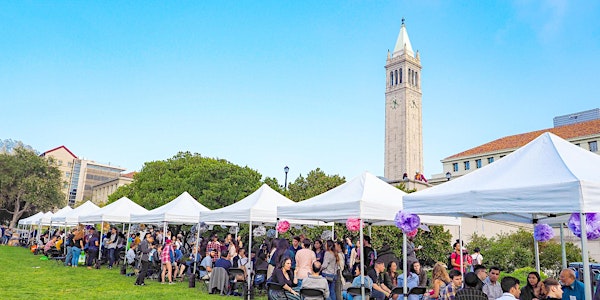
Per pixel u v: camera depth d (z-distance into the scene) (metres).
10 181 56.62
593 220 5.78
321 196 10.41
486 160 66.06
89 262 17.84
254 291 12.09
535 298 6.86
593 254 26.00
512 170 6.58
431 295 7.31
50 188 60.19
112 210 18.95
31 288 12.00
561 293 6.20
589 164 6.23
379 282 9.41
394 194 9.82
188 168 34.00
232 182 31.69
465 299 6.03
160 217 15.87
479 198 6.35
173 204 16.64
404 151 95.06
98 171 131.88
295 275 9.34
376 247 19.05
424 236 20.47
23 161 59.59
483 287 7.46
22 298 10.31
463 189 6.71
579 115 77.56
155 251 15.10
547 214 9.34
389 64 103.31
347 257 12.12
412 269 8.87
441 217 10.53
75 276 15.03
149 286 13.18
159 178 35.47
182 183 32.59
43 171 61.75
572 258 21.53
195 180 31.89
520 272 17.39
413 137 97.56
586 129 60.50
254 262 12.98
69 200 124.88
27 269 16.67
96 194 119.44
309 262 9.48
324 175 25.97
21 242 33.16
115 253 18.88
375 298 8.91
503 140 68.75
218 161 38.06
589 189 5.31
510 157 7.05
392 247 19.47
